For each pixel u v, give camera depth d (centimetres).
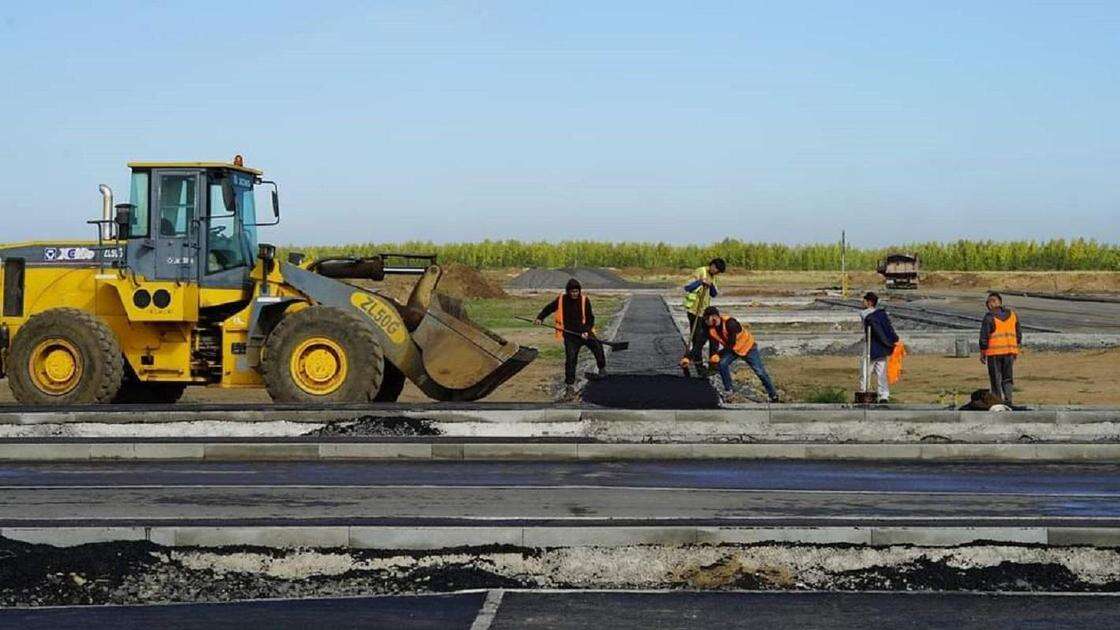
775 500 1152
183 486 1237
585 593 826
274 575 871
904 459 1462
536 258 14562
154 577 861
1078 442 1542
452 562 890
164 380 1814
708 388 1914
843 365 3058
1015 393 2364
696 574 869
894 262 9944
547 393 2228
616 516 1062
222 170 1803
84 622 761
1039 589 841
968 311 5909
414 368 1797
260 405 1723
